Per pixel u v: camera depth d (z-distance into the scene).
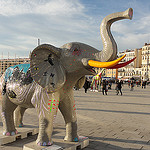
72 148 3.25
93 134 4.48
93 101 10.82
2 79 3.99
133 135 4.50
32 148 2.97
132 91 21.12
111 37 2.67
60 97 3.27
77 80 3.30
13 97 3.60
